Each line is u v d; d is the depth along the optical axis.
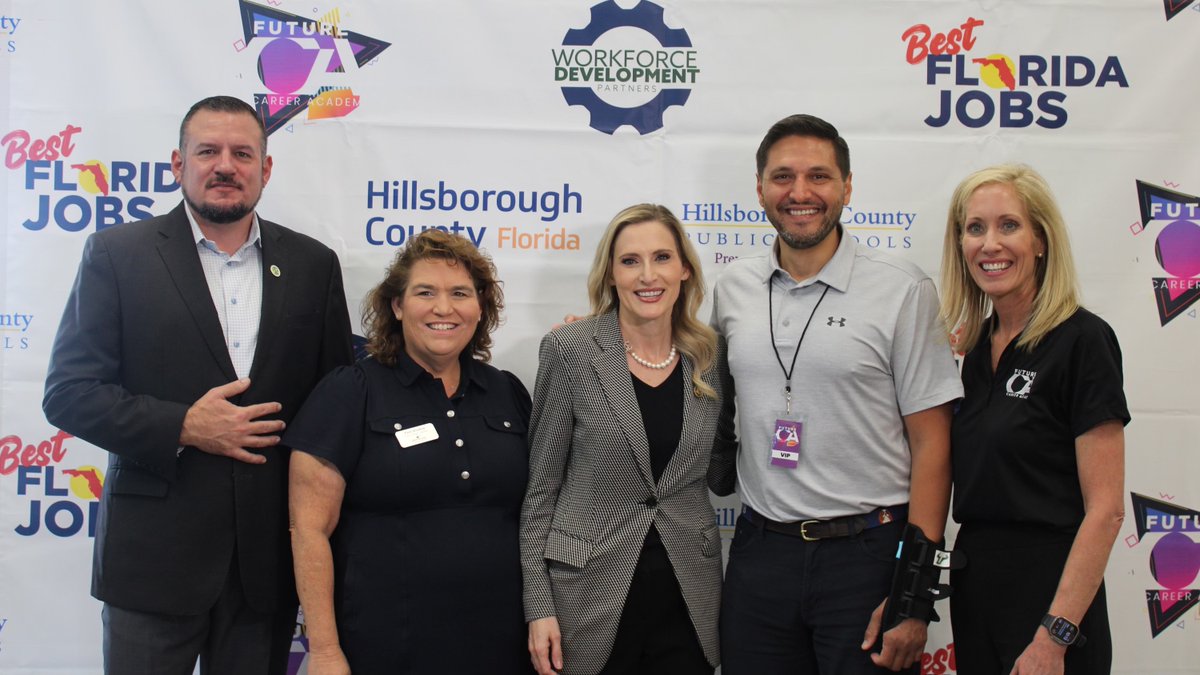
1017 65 2.45
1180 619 2.44
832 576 1.79
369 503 1.76
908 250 2.46
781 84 2.43
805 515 1.82
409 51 2.41
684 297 1.95
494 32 2.42
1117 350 1.67
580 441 1.86
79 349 1.79
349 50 2.40
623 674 1.81
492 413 1.90
